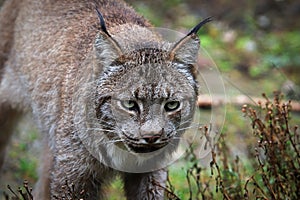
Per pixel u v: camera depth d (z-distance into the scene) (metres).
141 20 9.93
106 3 10.38
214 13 21.14
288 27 21.17
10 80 11.58
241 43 19.53
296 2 22.22
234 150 12.84
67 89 9.38
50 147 10.14
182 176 12.05
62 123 9.35
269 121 10.07
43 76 10.27
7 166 13.44
